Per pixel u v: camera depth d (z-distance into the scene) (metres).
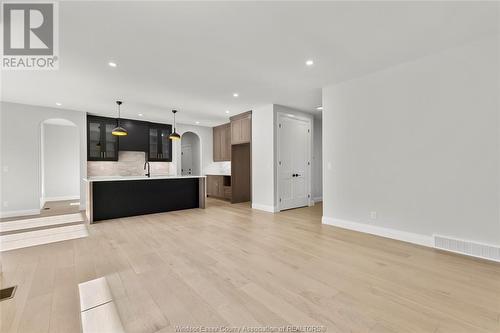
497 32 2.54
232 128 6.74
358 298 1.92
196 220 4.68
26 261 2.65
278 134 5.59
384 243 3.24
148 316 1.69
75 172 7.85
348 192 3.97
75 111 5.89
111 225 4.29
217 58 3.11
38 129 5.42
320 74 3.68
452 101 2.88
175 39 2.63
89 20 2.27
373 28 2.46
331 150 4.20
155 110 5.96
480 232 2.71
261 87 4.24
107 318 1.67
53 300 1.89
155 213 5.39
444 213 2.96
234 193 6.89
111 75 3.63
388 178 3.48
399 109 3.34
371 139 3.66
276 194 5.55
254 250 3.00
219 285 2.12
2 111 5.02
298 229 3.98
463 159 2.81
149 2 2.02
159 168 7.71
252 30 2.47
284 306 1.81
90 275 2.32
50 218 4.87
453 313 1.72
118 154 6.87
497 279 2.21
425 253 2.87
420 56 3.09
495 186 2.61
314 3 2.06
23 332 1.53
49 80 3.82
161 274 2.34
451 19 2.30
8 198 5.07
